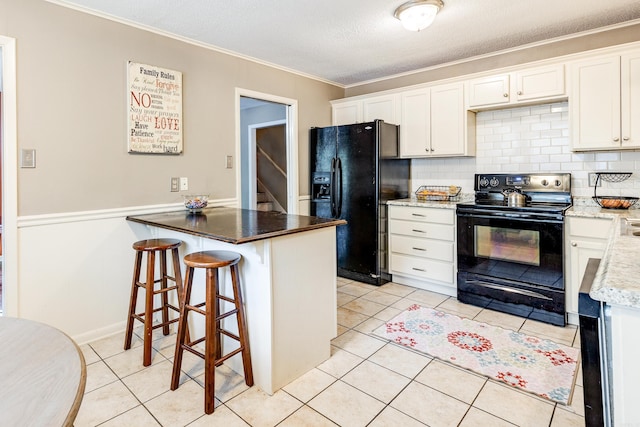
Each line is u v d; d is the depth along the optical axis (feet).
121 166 8.79
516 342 8.18
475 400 6.18
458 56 11.79
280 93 12.76
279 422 5.69
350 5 8.27
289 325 6.71
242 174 17.98
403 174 13.50
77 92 8.04
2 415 2.03
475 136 12.09
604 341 3.08
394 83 13.98
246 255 6.70
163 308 8.03
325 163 13.48
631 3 8.34
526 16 8.93
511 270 9.70
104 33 8.43
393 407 6.03
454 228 10.98
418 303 10.70
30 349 2.82
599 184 10.01
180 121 9.83
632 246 4.20
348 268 13.06
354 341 8.35
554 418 5.70
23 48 7.31
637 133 8.63
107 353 7.84
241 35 9.87
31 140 7.47
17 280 7.41
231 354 6.32
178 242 8.00
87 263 8.33
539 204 10.31
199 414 5.88
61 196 7.90
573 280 8.92
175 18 8.77
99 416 5.82
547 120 10.77
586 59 9.24
